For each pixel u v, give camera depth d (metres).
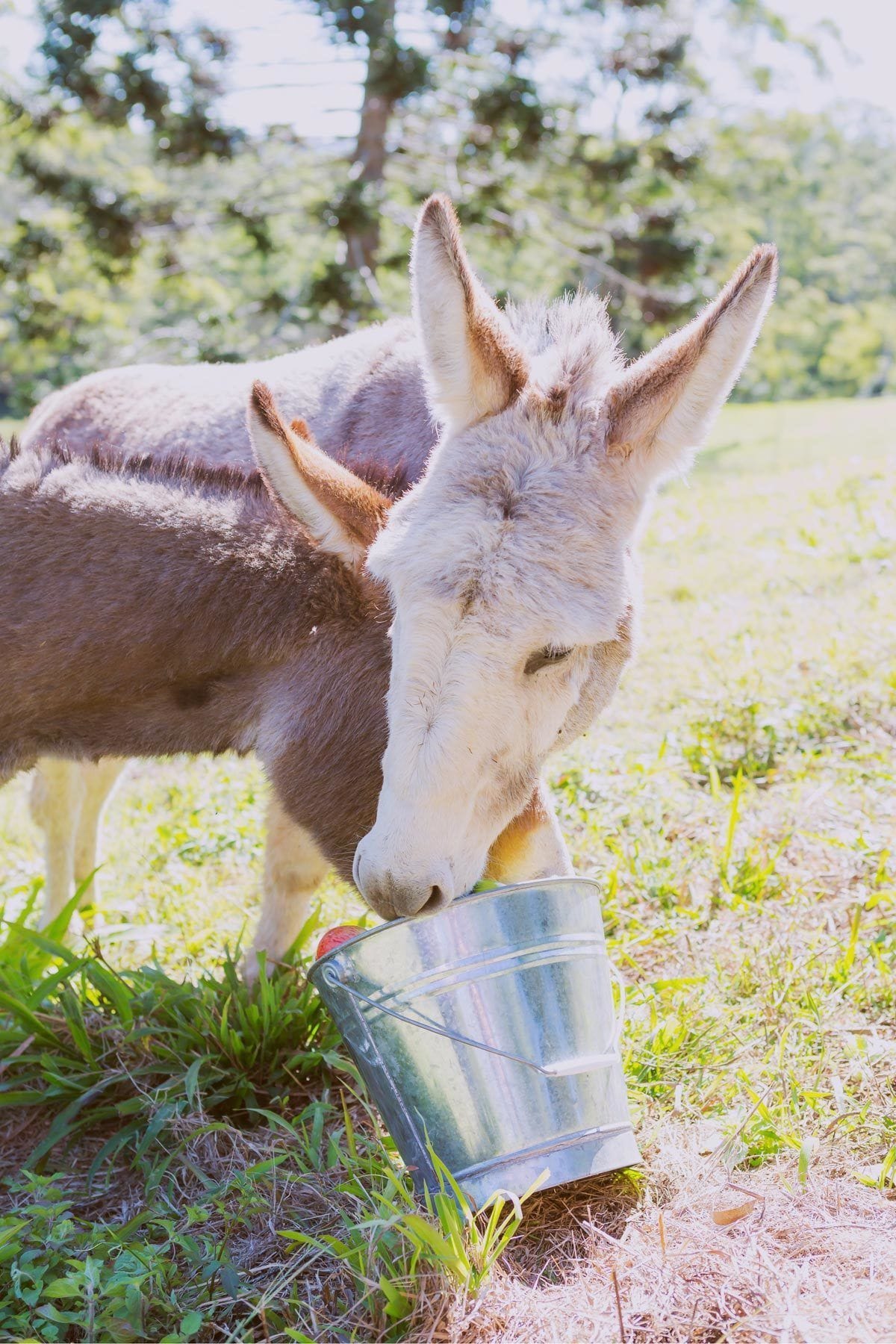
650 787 4.67
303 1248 2.58
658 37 18.56
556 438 2.62
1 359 22.19
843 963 3.32
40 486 3.27
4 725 3.26
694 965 3.54
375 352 3.81
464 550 2.42
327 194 16.42
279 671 3.20
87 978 3.66
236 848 4.88
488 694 2.40
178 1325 2.40
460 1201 2.46
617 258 18.08
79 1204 2.95
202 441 4.07
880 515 8.02
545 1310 2.28
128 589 3.14
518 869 3.14
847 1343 2.07
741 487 11.20
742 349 2.56
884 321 48.56
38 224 17.53
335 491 2.96
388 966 2.50
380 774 3.12
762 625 6.37
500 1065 2.52
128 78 15.98
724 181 27.30
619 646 3.08
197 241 18.53
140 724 3.30
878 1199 2.51
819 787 4.60
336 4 14.83
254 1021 3.35
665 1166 2.69
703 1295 2.27
